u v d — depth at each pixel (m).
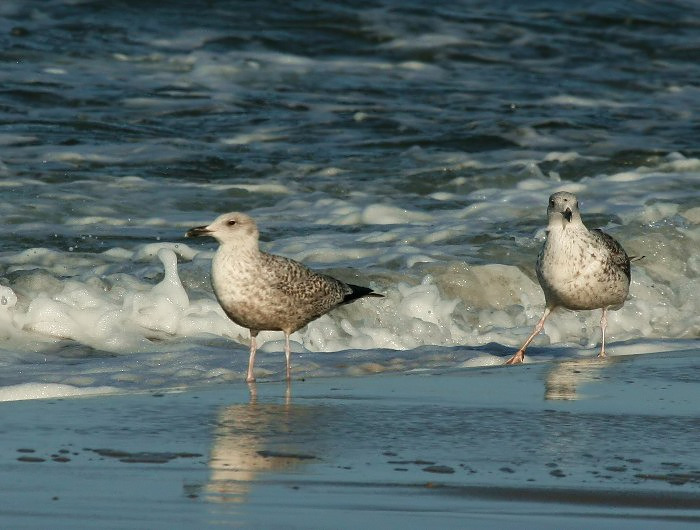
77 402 10.15
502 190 20.94
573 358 12.92
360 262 16.14
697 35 34.94
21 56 28.12
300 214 19.06
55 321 13.30
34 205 18.66
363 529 6.88
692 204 19.31
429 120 25.94
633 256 15.54
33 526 6.85
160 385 11.31
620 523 7.04
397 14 33.25
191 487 7.64
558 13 35.34
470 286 15.55
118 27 30.58
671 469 8.15
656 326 15.32
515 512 7.22
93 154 22.00
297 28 31.88
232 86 27.84
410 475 7.97
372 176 21.50
